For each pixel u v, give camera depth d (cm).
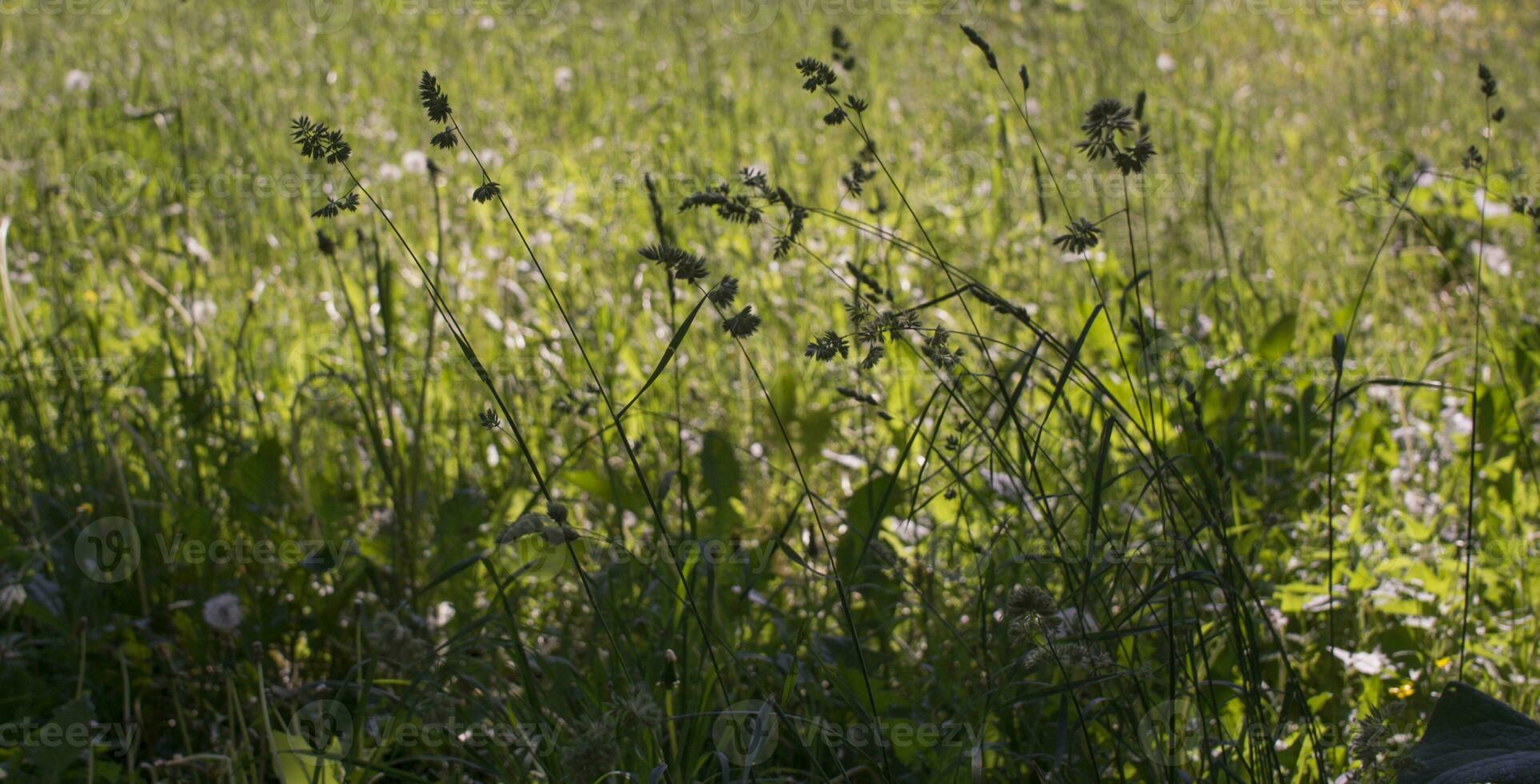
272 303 455
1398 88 770
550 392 383
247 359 384
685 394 388
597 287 472
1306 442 344
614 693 214
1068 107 701
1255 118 725
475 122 700
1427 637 278
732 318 180
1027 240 520
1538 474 332
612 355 394
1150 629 198
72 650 272
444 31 928
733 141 636
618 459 338
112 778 232
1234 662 237
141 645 276
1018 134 672
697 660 238
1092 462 300
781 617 257
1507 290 455
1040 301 459
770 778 221
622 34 947
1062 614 214
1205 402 336
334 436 359
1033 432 331
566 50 900
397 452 307
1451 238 482
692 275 181
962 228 543
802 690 247
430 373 376
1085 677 226
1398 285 493
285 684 281
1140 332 217
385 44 872
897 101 746
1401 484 335
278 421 369
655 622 255
